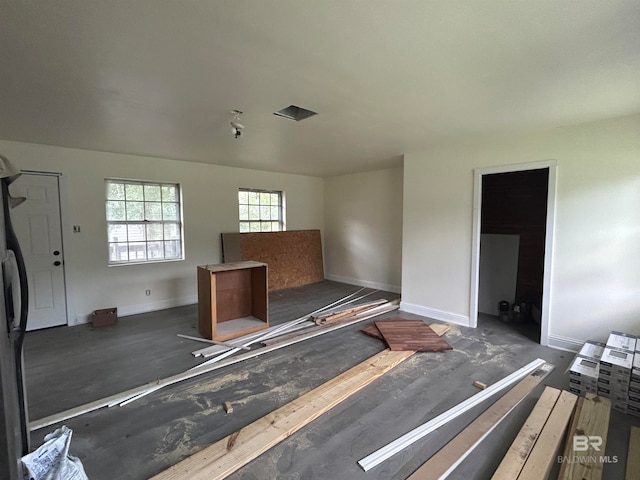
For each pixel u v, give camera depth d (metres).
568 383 2.80
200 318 4.04
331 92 2.51
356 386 2.69
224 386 2.78
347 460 1.91
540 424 2.14
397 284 6.30
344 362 3.24
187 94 2.53
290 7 1.49
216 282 4.22
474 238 4.18
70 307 4.38
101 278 4.63
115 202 4.82
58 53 1.90
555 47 1.85
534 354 3.39
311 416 2.29
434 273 4.60
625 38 1.75
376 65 2.08
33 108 2.80
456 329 4.17
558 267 3.54
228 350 3.51
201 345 3.67
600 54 1.93
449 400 2.53
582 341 3.43
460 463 1.89
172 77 2.23
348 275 7.23
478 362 3.21
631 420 2.33
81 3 1.44
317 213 7.56
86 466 1.88
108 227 4.76
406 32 1.71
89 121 3.18
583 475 1.72
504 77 2.26
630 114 3.06
